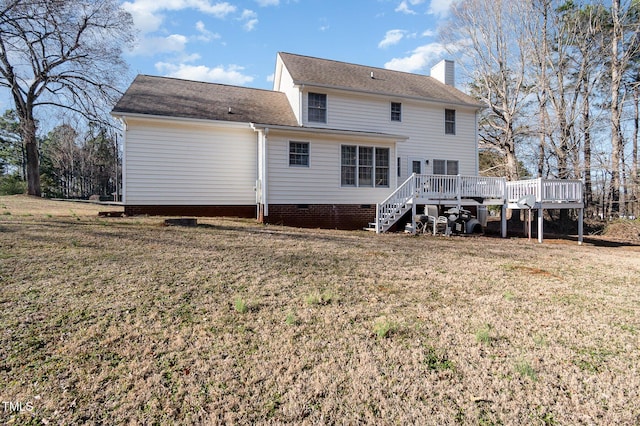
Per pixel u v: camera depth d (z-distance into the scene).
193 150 12.55
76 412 2.35
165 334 3.46
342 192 13.34
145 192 11.95
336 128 14.81
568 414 2.44
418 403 2.52
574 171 20.20
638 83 19.94
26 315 3.71
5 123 41.25
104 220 10.08
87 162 45.31
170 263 5.94
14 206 13.89
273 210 12.34
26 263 5.49
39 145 45.78
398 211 12.97
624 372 3.01
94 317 3.76
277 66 17.45
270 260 6.54
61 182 45.00
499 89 21.62
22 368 2.81
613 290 5.63
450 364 3.07
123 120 11.69
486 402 2.55
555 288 5.64
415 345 3.39
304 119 14.18
